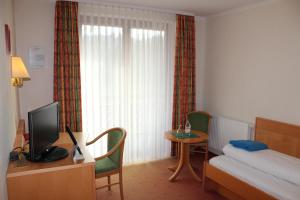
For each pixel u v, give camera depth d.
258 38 3.46
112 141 2.96
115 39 3.65
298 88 2.98
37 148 1.89
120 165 2.71
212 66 4.39
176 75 4.11
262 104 3.46
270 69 3.32
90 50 3.51
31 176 1.84
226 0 3.35
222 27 4.11
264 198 2.24
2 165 1.55
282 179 2.35
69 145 2.52
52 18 3.31
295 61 3.00
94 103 3.61
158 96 4.09
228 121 3.92
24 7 3.16
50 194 1.92
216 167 2.86
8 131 1.91
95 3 3.46
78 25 3.35
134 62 3.84
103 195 2.97
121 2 3.52
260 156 2.67
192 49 4.19
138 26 3.79
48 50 3.33
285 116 3.15
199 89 4.63
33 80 3.29
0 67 1.53
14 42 3.04
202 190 3.12
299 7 2.92
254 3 3.46
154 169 3.78
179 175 3.56
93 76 3.56
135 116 3.94
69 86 3.35
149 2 3.50
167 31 4.07
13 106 2.42
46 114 2.10
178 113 4.19
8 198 1.79
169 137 3.36
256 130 3.47
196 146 4.06
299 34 2.94
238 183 2.53
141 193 3.03
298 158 2.78
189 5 3.65
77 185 2.00
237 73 3.86
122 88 3.79
